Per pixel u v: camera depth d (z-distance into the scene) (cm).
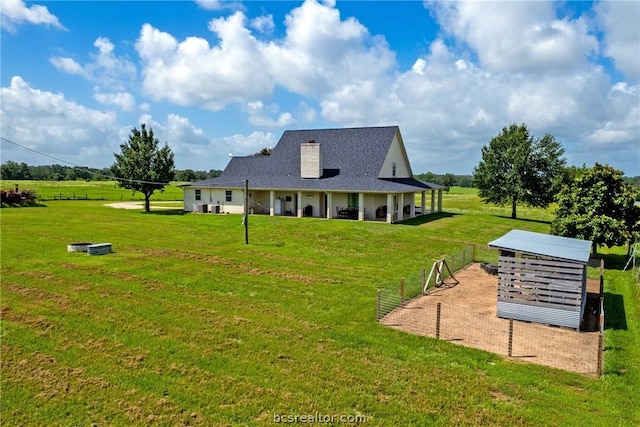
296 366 983
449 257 2322
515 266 1316
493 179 4575
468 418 788
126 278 1681
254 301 1445
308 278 1773
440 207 4750
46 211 4228
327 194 3716
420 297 1562
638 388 898
